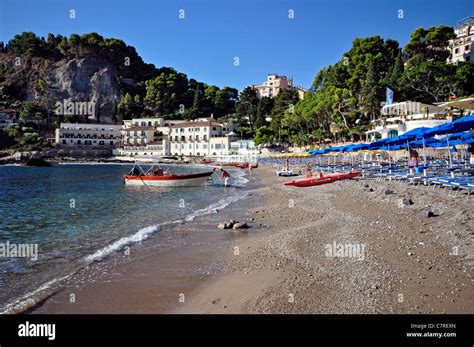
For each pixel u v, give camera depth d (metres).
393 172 29.91
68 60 189.62
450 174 22.06
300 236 13.79
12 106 166.38
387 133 56.00
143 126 147.50
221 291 8.80
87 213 20.95
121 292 8.88
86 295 8.71
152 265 11.05
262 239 13.99
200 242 13.91
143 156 133.75
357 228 14.45
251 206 23.56
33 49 191.25
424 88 70.94
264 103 139.38
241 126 142.00
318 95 93.44
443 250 10.70
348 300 7.79
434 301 7.48
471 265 9.30
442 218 14.42
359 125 74.75
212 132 131.88
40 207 23.28
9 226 17.02
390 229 13.77
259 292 8.53
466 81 65.62
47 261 11.46
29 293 8.84
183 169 85.62
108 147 148.00
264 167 78.62
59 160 127.88
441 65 68.38
